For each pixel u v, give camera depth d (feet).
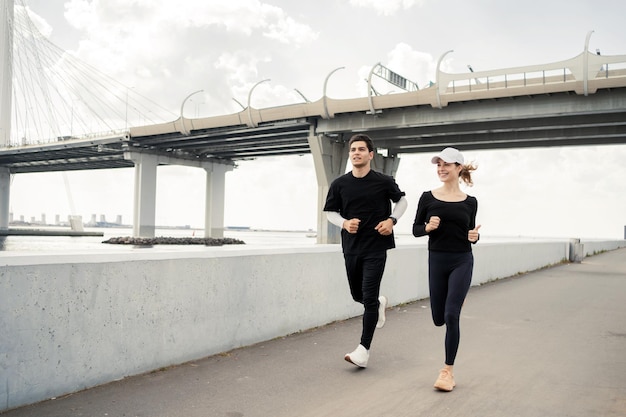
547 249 63.87
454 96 140.26
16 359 11.69
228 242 236.43
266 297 19.22
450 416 11.55
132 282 14.26
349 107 161.99
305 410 11.92
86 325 13.11
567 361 16.57
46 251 13.10
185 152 253.65
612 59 119.75
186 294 15.90
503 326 22.67
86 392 12.89
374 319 15.35
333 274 23.24
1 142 278.26
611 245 127.65
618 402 12.57
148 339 14.73
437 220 13.87
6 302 11.50
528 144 176.04
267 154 255.50
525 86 129.49
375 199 15.11
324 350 17.84
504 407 12.16
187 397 12.70
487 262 43.29
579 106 126.82
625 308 28.48
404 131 165.37
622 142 161.17
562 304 29.78
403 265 30.12
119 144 236.02
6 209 312.91
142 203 235.61
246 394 13.00
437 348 18.28
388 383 14.05
